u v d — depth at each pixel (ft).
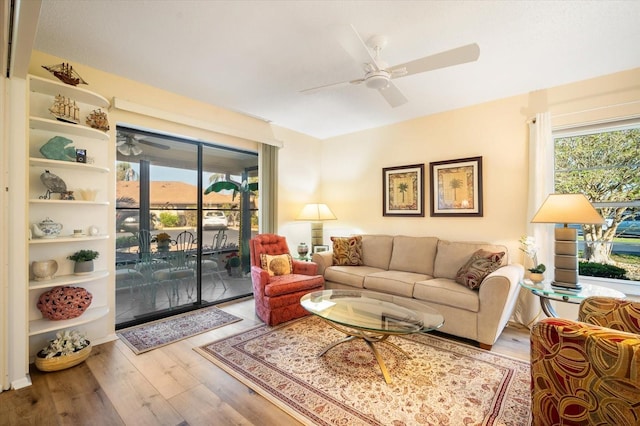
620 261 9.16
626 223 9.09
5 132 6.22
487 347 8.05
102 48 7.54
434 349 8.07
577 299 6.80
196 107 11.03
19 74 6.24
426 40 7.08
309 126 14.32
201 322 10.05
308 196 15.79
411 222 13.11
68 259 8.11
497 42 7.18
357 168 15.05
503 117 10.69
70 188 8.14
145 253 10.59
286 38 7.05
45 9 6.00
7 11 4.42
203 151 12.27
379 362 6.73
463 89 9.94
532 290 7.55
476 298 8.26
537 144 9.70
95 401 5.77
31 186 7.52
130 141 10.17
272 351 7.89
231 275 13.24
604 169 9.39
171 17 6.29
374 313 7.32
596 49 7.50
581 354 3.63
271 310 9.66
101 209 8.73
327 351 7.84
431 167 12.44
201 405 5.66
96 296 8.54
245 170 13.85
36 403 5.69
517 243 10.37
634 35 6.87
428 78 9.12
